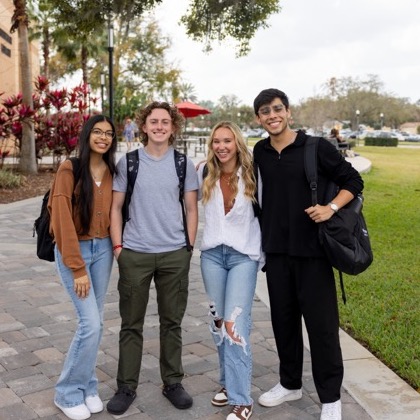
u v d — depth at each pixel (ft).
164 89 138.51
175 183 9.94
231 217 9.93
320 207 9.15
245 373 9.71
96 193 9.59
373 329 14.11
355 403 10.46
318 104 215.72
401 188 46.85
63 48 93.50
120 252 9.92
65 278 9.49
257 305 16.58
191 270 20.34
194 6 44.42
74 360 9.56
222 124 9.87
